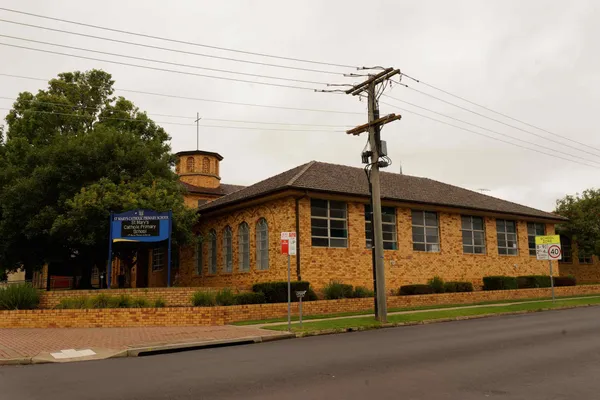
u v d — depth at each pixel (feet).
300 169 95.55
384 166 63.87
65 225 76.38
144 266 127.13
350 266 86.53
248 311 63.72
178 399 24.26
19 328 56.29
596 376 28.30
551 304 82.94
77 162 82.33
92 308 60.13
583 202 143.95
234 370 31.63
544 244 88.84
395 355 36.45
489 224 111.34
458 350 38.27
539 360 33.37
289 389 25.99
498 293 95.25
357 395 24.48
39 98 98.27
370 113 64.08
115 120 102.83
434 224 101.60
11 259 93.09
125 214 72.90
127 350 40.16
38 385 28.40
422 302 83.56
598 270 153.99
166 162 95.30
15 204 82.02
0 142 101.04
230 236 96.89
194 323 58.29
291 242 54.13
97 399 24.57
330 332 53.16
